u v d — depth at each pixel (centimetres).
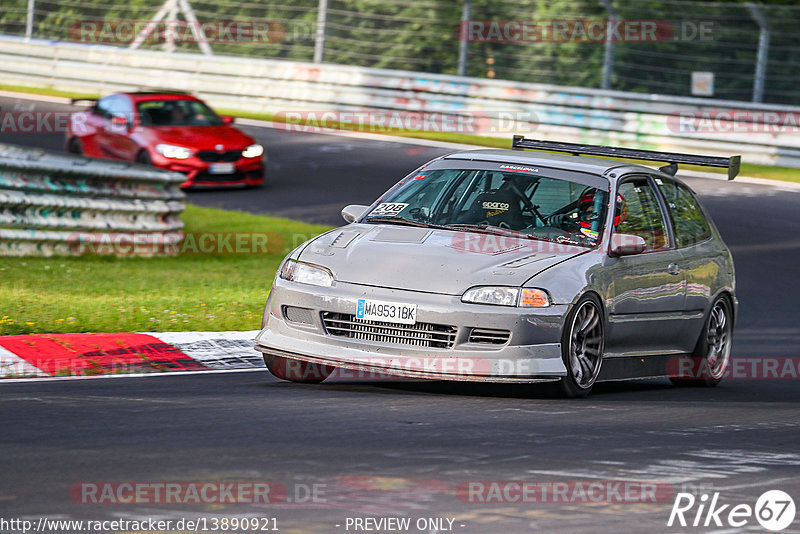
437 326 2258
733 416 2298
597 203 2564
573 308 2320
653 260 2633
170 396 2194
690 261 2772
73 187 4516
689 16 9200
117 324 3011
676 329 2730
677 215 2831
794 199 6216
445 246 2409
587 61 8856
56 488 1473
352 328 2300
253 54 10712
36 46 9319
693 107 7238
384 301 2273
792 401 2612
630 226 2612
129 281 4028
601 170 2658
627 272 2519
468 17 8219
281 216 5569
